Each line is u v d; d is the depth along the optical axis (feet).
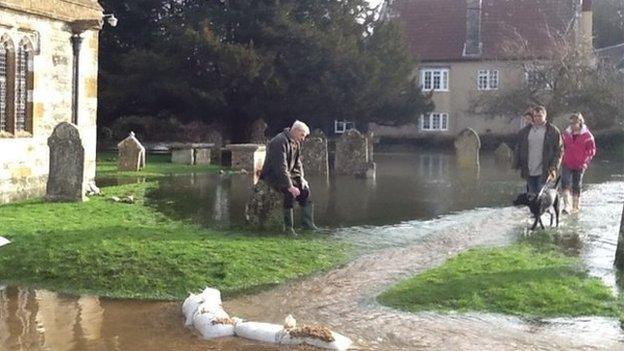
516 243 42.78
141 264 35.24
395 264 37.50
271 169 45.19
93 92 66.03
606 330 26.99
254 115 129.08
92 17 66.80
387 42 142.92
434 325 27.73
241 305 30.63
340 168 89.40
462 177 90.38
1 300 31.32
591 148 56.44
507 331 26.96
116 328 27.73
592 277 33.58
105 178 80.28
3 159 55.06
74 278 34.12
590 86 154.20
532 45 190.49
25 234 40.81
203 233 42.98
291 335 25.94
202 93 119.65
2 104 56.49
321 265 37.24
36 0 57.82
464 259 37.17
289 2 127.85
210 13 125.49
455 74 195.31
